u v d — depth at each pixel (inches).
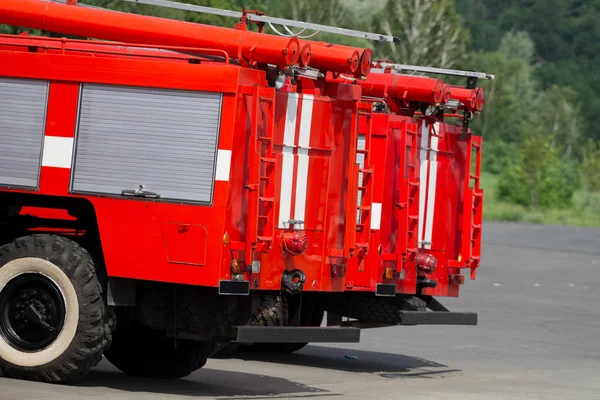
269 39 622.2
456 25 4488.2
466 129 877.2
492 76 849.5
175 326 620.4
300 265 642.2
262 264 612.4
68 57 611.2
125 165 597.3
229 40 635.5
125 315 661.3
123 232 595.2
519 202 4761.3
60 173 608.7
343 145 663.8
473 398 681.0
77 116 607.2
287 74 623.8
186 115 588.7
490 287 1622.8
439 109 847.7
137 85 597.3
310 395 658.2
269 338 607.8
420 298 863.7
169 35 682.8
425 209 841.5
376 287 775.7
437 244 857.5
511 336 1095.0
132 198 594.2
